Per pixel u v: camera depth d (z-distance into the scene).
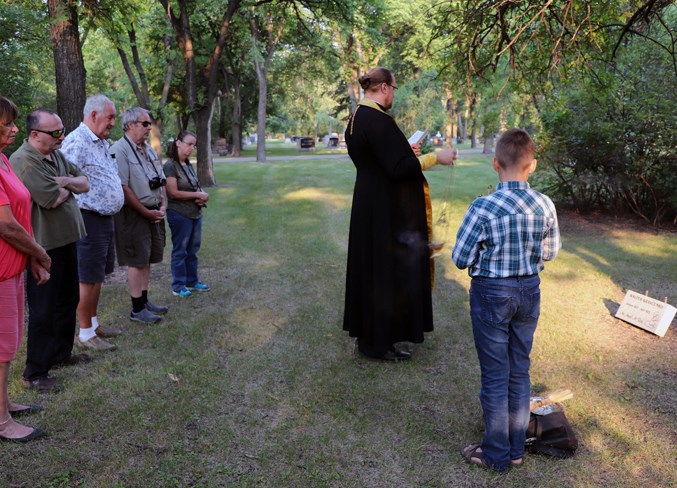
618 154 8.84
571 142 9.12
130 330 4.55
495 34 5.99
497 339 2.60
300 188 14.60
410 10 22.30
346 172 19.25
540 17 5.25
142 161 4.52
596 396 3.46
